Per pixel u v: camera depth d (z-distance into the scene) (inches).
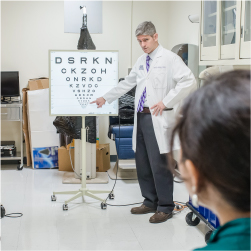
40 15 185.9
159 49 113.9
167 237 105.1
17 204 130.5
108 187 153.7
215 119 15.9
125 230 109.7
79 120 155.0
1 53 185.3
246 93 15.9
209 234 98.4
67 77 126.1
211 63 124.6
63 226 111.8
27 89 182.9
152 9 195.3
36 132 177.8
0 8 182.4
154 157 115.3
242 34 103.3
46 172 175.0
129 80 124.0
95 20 189.6
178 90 109.3
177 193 144.6
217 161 16.0
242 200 16.4
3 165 188.9
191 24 165.3
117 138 161.3
